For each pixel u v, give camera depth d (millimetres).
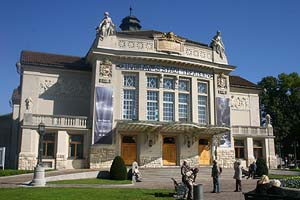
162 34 38250
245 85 46594
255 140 43250
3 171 27297
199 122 38938
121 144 35625
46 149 33062
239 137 41969
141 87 36594
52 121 33375
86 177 27469
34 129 32719
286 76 60594
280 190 11734
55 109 36906
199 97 39562
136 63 36938
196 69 39469
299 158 62031
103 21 36469
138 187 22266
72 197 15891
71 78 38031
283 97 61250
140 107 36156
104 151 34094
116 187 21938
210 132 38312
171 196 17500
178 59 37875
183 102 38562
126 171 27172
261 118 61531
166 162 36906
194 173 17641
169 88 38031
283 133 58094
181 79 38688
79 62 41250
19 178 25531
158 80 37531
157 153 36281
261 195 12023
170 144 37625
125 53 36219
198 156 38125
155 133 36438
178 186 17359
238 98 46031
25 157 31859
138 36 37469
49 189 18719
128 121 33719
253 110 46500
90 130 34531
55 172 28906
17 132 37938
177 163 37250
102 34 36156
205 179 29031
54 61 39719
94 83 35312
